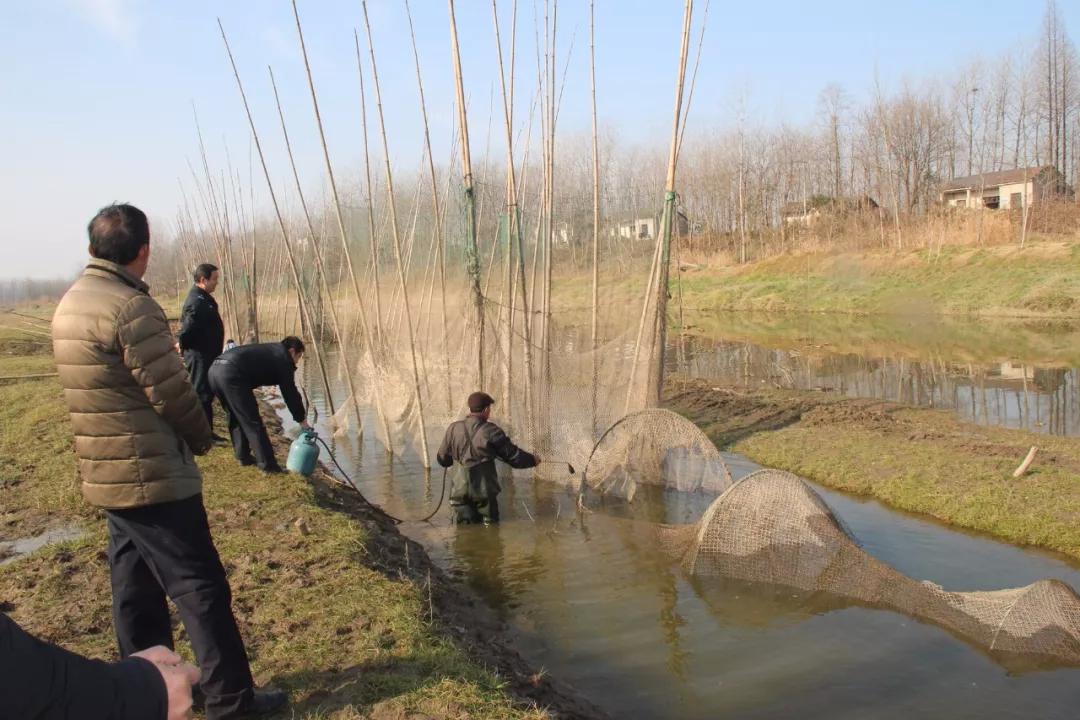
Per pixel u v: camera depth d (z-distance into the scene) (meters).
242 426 7.68
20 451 8.95
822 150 51.19
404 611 4.66
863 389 15.20
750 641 5.38
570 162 13.09
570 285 12.84
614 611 5.88
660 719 4.43
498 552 7.09
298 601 4.80
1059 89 43.59
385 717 3.54
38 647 1.44
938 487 8.24
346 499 7.90
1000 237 34.00
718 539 6.54
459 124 9.12
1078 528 6.99
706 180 50.06
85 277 3.18
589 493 8.66
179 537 3.27
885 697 4.66
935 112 45.66
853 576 6.04
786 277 38.28
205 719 3.53
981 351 20.08
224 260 21.00
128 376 3.14
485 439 7.66
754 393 14.32
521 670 4.71
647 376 9.23
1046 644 5.13
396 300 13.70
